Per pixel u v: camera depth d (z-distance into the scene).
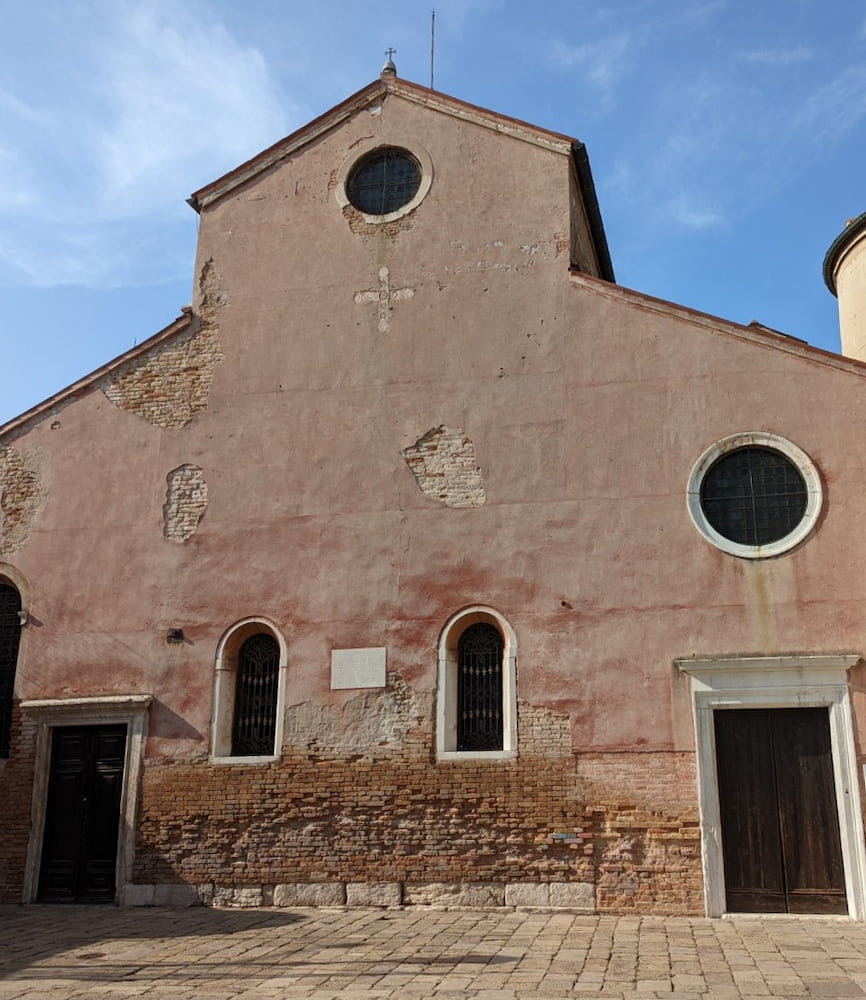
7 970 10.88
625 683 14.41
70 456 17.42
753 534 14.64
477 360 16.28
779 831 13.66
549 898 13.95
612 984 9.68
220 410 17.05
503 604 15.10
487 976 10.09
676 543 14.74
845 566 14.13
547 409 15.77
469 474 15.78
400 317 16.83
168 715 15.84
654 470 15.12
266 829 15.08
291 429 16.69
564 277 16.34
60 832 15.89
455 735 14.92
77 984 10.15
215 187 18.33
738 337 15.35
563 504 15.30
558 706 14.54
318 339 17.05
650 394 15.45
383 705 15.15
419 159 17.59
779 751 13.91
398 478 16.03
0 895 15.68
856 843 13.25
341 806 14.92
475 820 14.44
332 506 16.14
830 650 13.88
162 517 16.75
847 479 14.43
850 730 13.56
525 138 17.27
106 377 17.69
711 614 14.37
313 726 15.30
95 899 15.44
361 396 16.58
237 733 15.78
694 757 13.94
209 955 11.42
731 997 9.11
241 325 17.44
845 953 10.97
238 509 16.50
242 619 15.99
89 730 16.22
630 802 14.00
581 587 14.90
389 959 11.01
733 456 15.03
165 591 16.39
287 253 17.66
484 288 16.62
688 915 13.47
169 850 15.29
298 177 18.08
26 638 16.69
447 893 14.30
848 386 14.76
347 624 15.59
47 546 17.06
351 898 14.55
